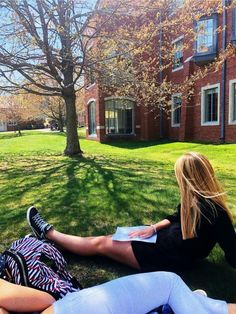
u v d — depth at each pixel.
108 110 24.09
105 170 9.53
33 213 3.96
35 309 2.38
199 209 3.03
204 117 19.48
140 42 11.00
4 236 4.56
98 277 3.45
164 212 5.37
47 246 3.06
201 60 18.50
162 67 12.52
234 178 8.52
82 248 3.74
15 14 9.99
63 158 13.02
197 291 2.69
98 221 5.03
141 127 24.44
